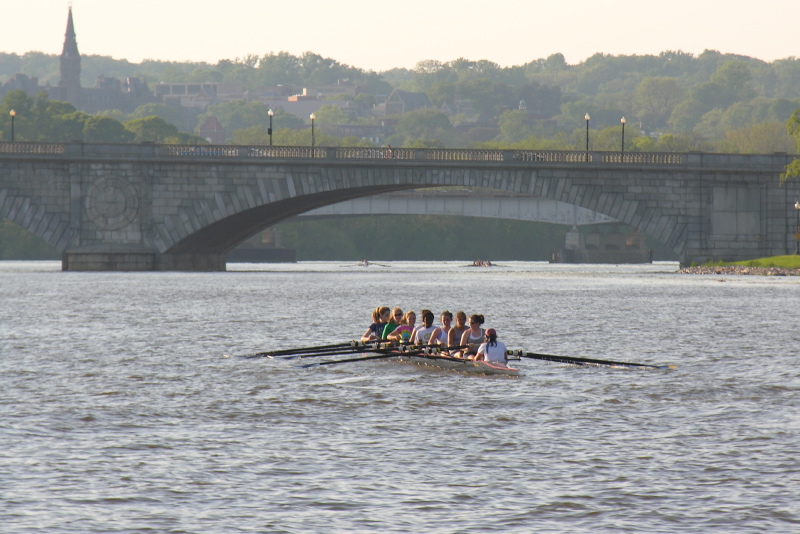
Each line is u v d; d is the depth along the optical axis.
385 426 100.56
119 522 70.69
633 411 108.44
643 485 79.25
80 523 70.38
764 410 108.75
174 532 68.81
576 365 144.00
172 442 93.25
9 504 74.25
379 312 160.50
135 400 115.00
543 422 102.50
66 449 90.31
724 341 180.50
